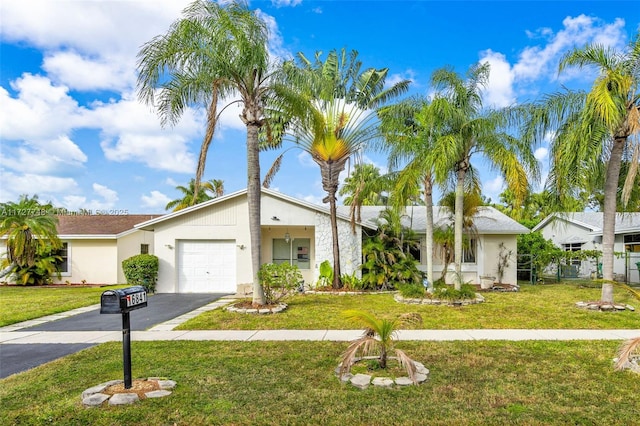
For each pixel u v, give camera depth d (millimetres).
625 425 4074
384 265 15312
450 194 15141
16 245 18562
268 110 12508
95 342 7898
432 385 5188
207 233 16078
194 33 10102
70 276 20125
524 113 12008
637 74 10562
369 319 5629
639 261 19641
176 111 10820
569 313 10547
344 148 15227
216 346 7379
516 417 4262
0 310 11641
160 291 15914
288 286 11430
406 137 12742
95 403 4582
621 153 11062
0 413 4410
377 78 16906
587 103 10281
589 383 5285
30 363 6512
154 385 5141
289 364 6176
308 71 11750
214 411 4426
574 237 24047
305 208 16109
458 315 10266
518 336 8070
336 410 4449
